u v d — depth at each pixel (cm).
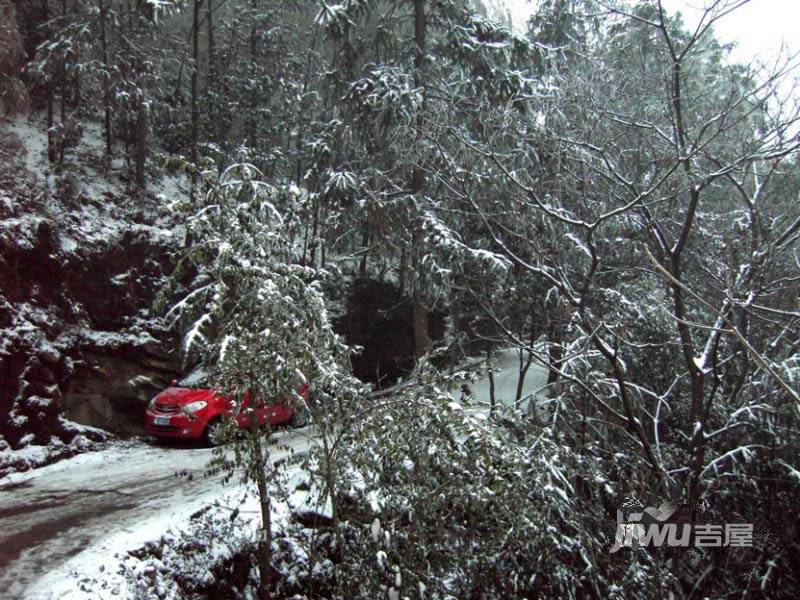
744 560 712
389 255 1245
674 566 644
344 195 1107
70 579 468
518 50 1140
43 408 886
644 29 877
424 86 1105
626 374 838
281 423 638
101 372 1011
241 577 542
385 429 502
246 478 493
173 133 1571
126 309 1123
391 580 509
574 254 889
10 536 566
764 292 688
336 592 525
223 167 1526
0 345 866
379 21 1280
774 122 671
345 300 1502
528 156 845
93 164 1355
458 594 525
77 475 801
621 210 626
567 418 761
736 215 845
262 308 460
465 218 1039
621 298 805
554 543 555
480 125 852
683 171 681
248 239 475
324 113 1558
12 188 1076
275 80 1694
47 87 1424
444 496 502
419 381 521
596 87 849
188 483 737
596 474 618
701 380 642
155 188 1413
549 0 1256
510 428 621
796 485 709
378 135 1187
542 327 994
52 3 1516
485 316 1039
